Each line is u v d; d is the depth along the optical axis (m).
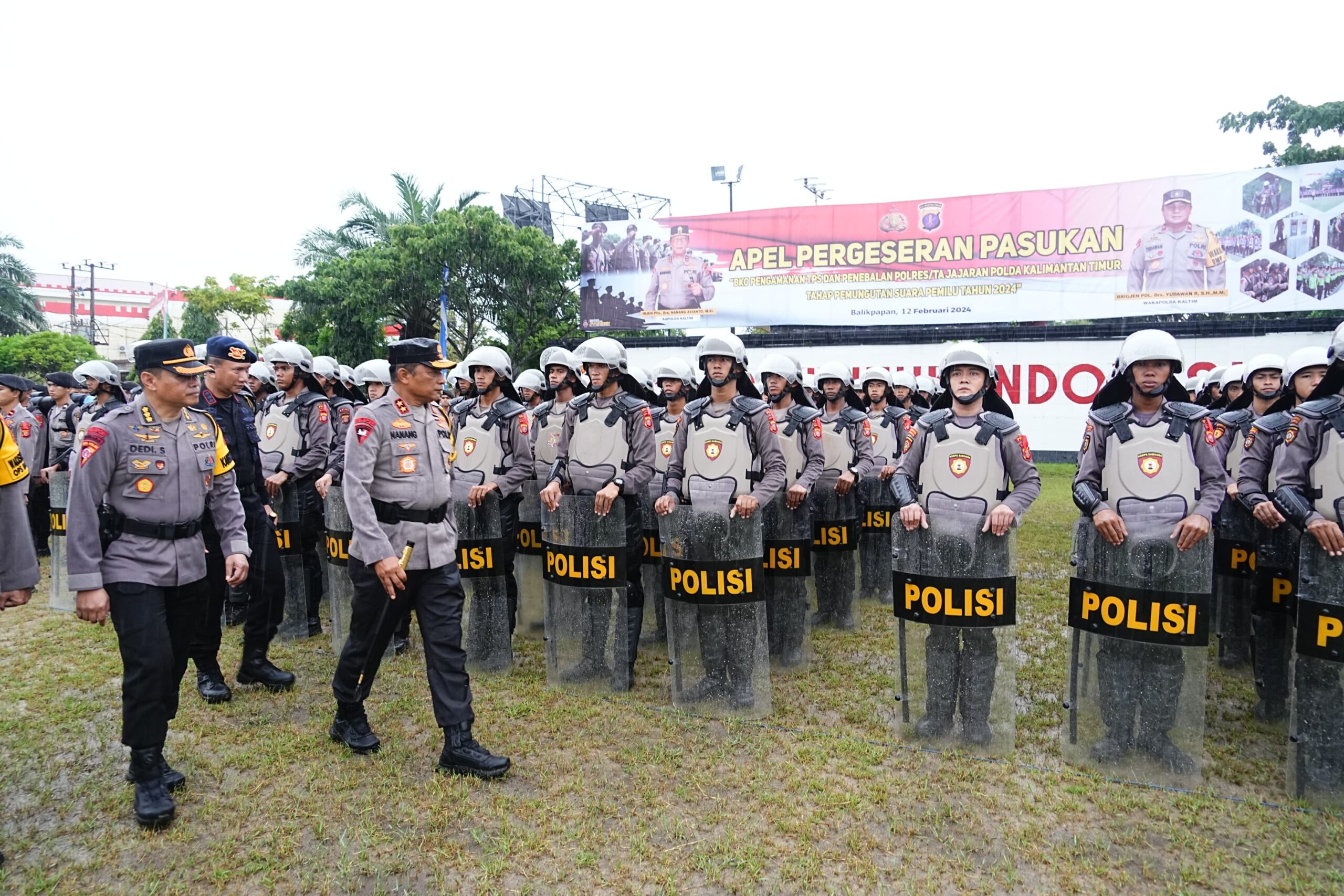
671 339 19.55
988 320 17.72
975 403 4.42
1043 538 10.31
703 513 4.82
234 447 5.21
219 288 31.69
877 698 5.13
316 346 22.69
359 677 4.29
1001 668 4.30
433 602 4.15
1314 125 17.45
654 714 4.84
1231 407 6.70
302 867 3.31
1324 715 3.71
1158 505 3.97
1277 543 4.61
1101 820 3.62
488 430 5.90
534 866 3.28
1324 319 14.86
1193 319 16.23
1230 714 4.88
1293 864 3.26
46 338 30.08
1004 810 3.70
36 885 3.18
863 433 6.91
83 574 3.51
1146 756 4.02
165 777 3.92
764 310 19.45
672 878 3.18
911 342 17.88
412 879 3.22
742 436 5.04
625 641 5.18
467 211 21.70
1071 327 16.59
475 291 22.50
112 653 5.99
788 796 3.82
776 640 5.72
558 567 5.29
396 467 4.10
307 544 6.53
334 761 4.20
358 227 24.72
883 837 3.48
